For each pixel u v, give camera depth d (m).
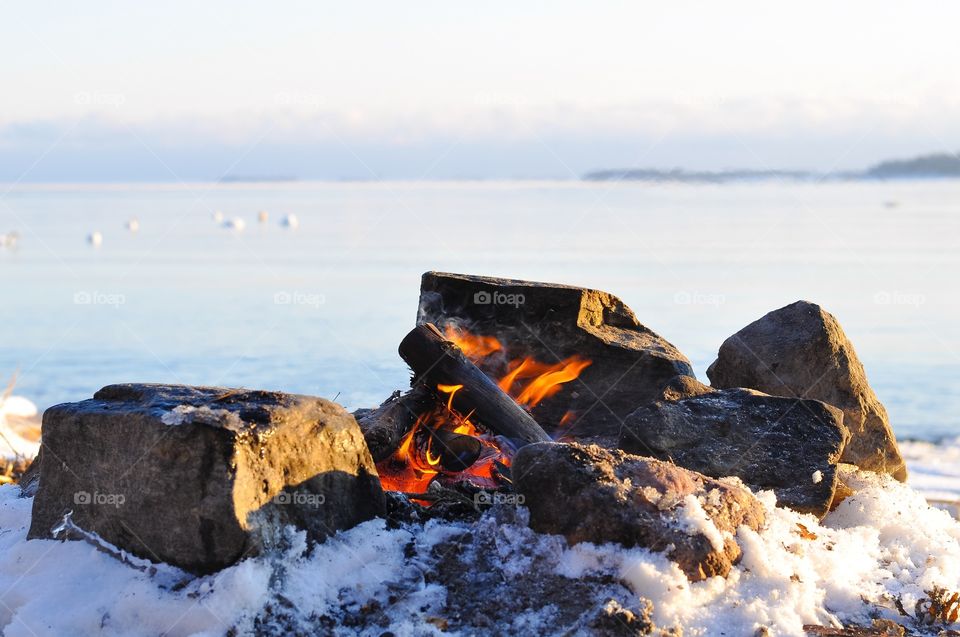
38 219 58.31
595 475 4.87
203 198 85.50
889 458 6.97
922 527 5.90
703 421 6.08
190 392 5.04
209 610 4.38
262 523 4.61
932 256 34.94
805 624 4.64
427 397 6.22
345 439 5.10
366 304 22.66
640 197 71.00
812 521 5.57
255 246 38.56
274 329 19.78
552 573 4.73
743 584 4.74
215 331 20.11
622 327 7.47
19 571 4.87
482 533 5.05
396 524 5.29
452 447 6.07
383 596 4.73
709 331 19.06
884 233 44.28
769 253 34.53
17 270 33.28
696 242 37.94
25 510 5.79
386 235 41.81
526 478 4.99
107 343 19.64
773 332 7.13
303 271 29.59
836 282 27.78
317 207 65.38
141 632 4.40
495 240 38.22
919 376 17.89
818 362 6.92
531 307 7.12
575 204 64.12
